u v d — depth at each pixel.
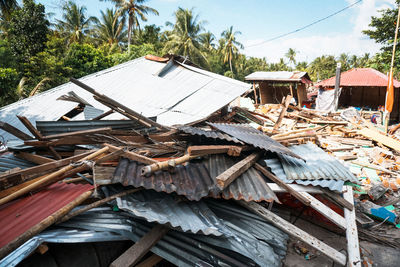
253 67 54.00
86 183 3.86
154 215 2.94
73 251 2.85
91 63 20.12
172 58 11.80
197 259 2.92
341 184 4.63
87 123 5.01
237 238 3.18
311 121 14.07
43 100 9.91
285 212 5.22
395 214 5.53
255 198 3.60
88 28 30.41
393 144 10.08
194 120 7.80
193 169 4.02
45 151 4.81
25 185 3.26
